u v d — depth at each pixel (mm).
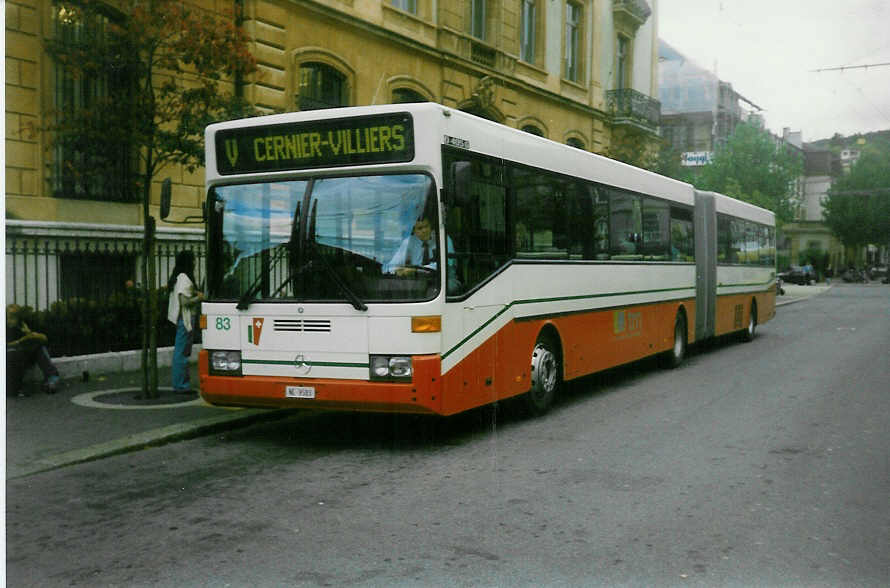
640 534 5055
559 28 25828
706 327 15578
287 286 7484
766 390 11156
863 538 5004
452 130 7387
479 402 7785
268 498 5887
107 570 4477
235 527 5215
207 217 7895
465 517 5398
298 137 7484
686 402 10156
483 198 7914
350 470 6719
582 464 6883
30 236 11023
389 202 7230
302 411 9461
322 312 7305
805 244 85938
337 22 16734
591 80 27750
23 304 10938
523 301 8664
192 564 4555
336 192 7391
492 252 8055
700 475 6512
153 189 12859
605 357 10812
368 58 17734
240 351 7660
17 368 9656
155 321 9727
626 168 11688
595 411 9523
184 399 9562
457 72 20656
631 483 6258
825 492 6023
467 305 7555
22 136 11023
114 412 8820
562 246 9633
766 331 21938
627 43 30500
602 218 10773
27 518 5434
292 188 7547
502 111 22688
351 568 4480
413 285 7129
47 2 11219
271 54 15023
